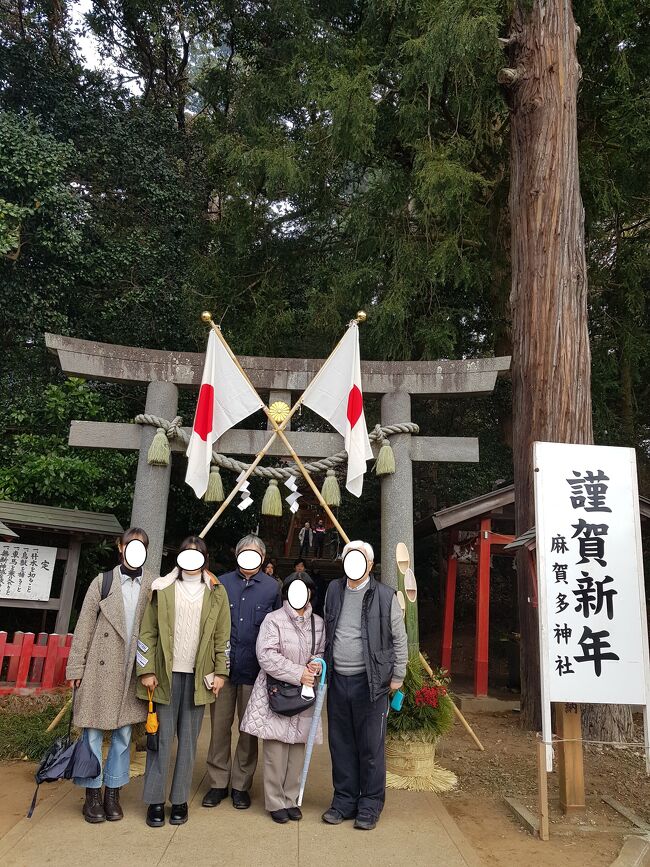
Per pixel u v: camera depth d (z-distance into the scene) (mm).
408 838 3338
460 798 4121
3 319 10836
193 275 11297
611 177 9586
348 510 13617
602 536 3859
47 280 10938
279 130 10227
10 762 4410
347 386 5848
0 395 10633
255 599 3877
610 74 9062
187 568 3541
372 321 9570
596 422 10547
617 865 3146
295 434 5992
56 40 13578
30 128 10594
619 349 10750
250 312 10906
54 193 10250
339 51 9984
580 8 8586
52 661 5805
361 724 3531
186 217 12805
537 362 6602
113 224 12609
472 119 8859
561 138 6879
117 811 3416
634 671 3703
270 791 3471
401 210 9727
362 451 5645
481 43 7500
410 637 4441
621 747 5613
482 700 8102
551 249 6711
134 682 3449
